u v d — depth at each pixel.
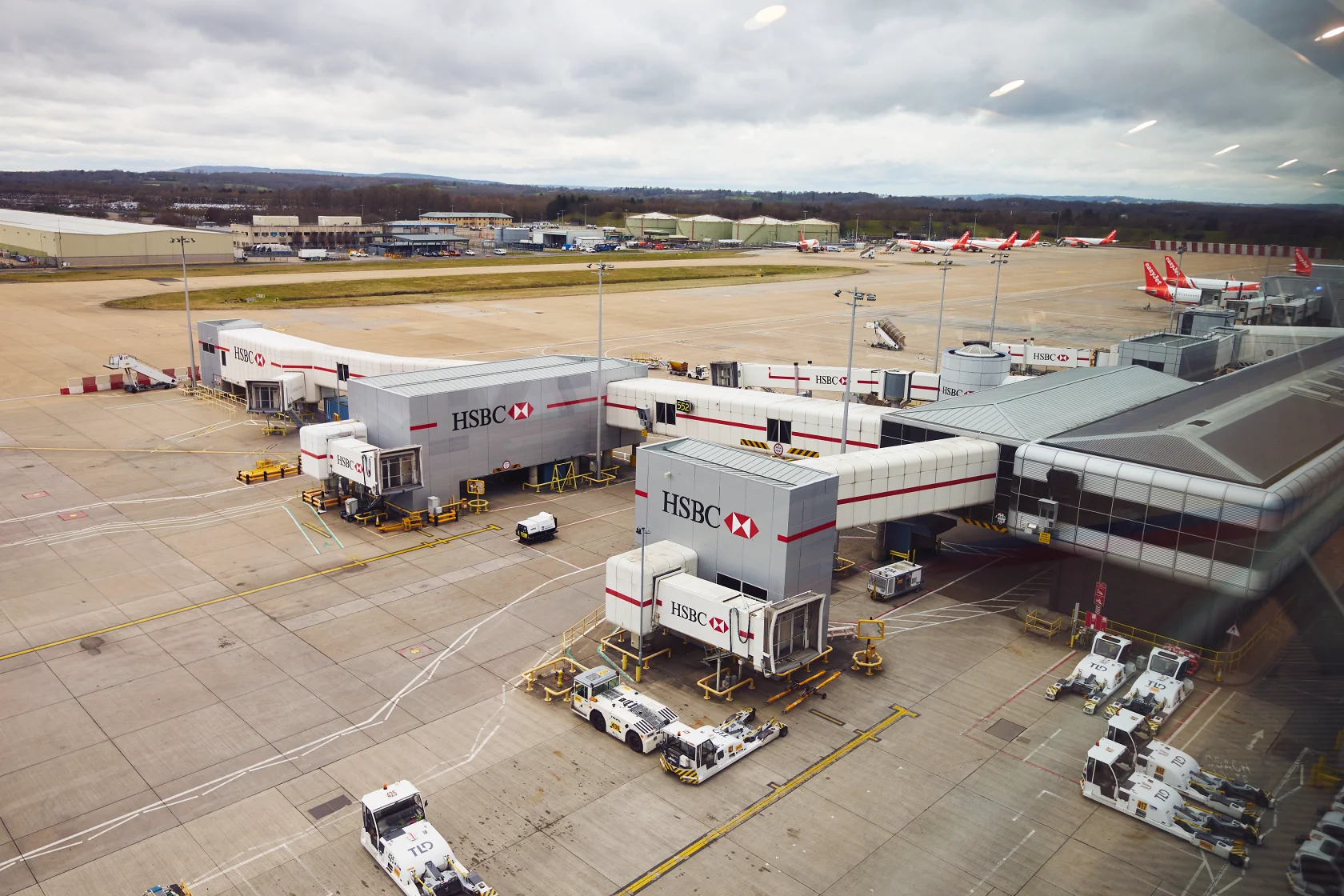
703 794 31.22
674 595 39.09
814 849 28.44
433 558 51.84
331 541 54.03
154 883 26.98
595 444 67.94
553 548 53.62
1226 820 28.12
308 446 58.44
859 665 39.75
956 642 42.62
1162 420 44.16
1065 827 29.36
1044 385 56.78
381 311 146.25
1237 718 31.28
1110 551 41.25
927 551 53.62
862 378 83.31
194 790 31.17
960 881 26.92
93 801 30.58
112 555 51.25
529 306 157.00
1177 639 36.91
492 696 37.44
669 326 137.00
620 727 34.09
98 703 36.38
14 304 141.12
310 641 41.81
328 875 27.38
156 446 72.94
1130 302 161.00
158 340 115.38
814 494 39.97
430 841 27.08
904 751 33.88
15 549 51.84
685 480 43.22
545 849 28.34
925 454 45.53
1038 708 36.91
